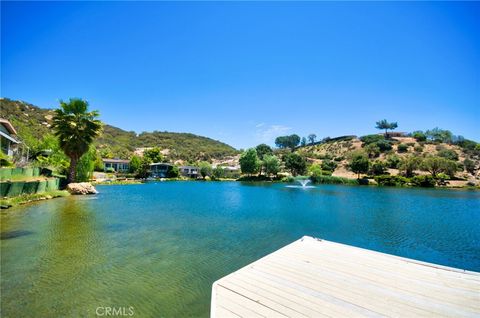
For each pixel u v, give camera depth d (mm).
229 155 116125
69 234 10562
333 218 15586
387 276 5262
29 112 72750
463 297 4391
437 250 9781
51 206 17250
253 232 11836
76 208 16797
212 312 3883
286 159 62656
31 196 18984
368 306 4098
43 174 25109
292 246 7312
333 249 7023
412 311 3961
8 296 5527
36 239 9734
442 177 46781
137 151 100125
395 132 101062
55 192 22031
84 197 23234
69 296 5590
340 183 51625
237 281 4996
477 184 45125
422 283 4938
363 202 23578
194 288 6121
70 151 25500
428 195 30828
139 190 33188
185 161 93000
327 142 115938
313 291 4594
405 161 55844
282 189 38094
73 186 24734
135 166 57844
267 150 84812
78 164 29609
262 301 4230
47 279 6398
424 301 4266
